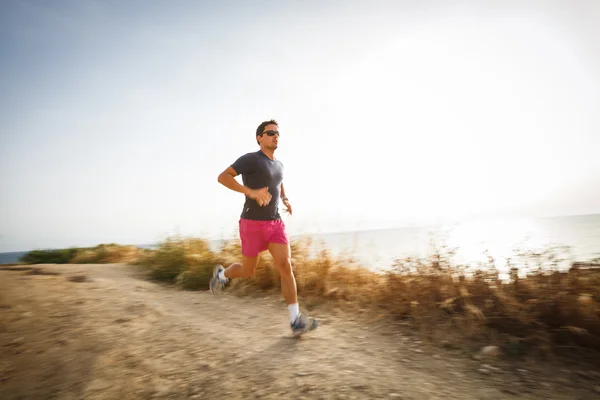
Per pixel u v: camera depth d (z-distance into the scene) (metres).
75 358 2.64
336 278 4.73
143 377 2.35
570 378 2.23
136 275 7.04
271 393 2.08
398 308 3.63
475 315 3.06
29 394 2.16
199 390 2.16
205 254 6.51
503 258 3.30
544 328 2.78
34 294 4.35
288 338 3.15
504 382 2.21
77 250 14.12
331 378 2.25
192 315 4.04
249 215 3.13
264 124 3.28
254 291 5.19
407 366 2.48
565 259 3.08
